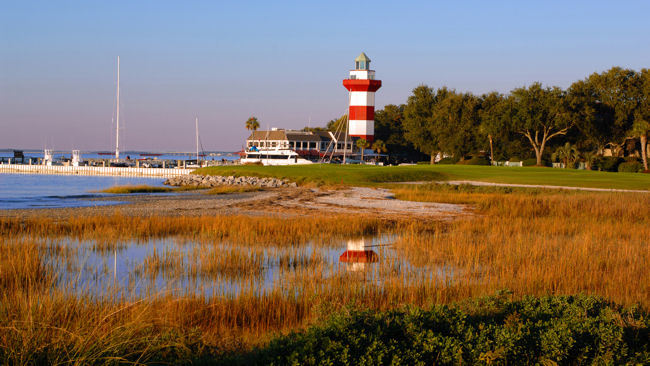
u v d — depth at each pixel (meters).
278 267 15.80
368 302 11.66
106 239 20.16
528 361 7.65
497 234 21.28
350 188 51.62
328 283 13.32
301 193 47.16
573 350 7.96
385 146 139.00
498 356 7.38
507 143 102.12
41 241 19.33
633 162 83.69
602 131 92.25
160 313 10.02
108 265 15.69
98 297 11.30
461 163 102.00
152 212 30.48
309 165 89.12
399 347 7.45
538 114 88.50
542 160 96.38
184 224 23.44
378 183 58.38
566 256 16.02
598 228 23.58
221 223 23.27
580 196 35.28
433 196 40.91
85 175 106.31
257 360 7.25
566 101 89.31
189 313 10.55
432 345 7.47
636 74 94.06
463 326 8.20
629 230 23.17
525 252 16.83
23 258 14.16
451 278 14.09
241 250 17.84
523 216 29.84
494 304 9.94
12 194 49.69
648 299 11.80
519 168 79.19
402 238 21.02
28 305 9.45
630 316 9.28
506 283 13.18
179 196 46.22
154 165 125.00
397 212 32.28
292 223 24.16
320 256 17.56
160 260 16.06
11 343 7.58
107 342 7.85
